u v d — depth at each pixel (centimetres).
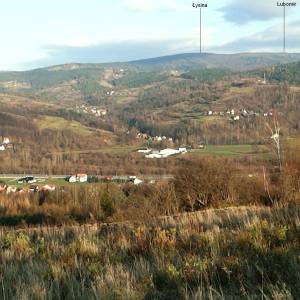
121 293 365
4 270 484
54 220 1620
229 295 344
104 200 1723
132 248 558
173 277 405
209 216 789
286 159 1367
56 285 408
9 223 1739
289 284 346
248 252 463
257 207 969
